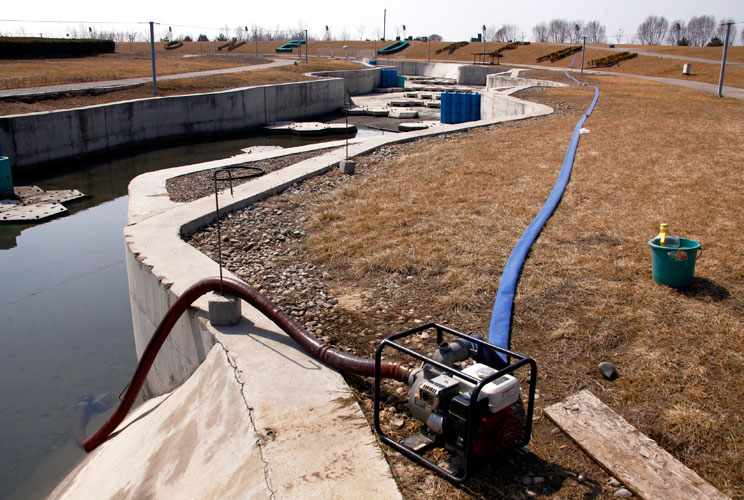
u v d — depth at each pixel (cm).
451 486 338
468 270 660
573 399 411
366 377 468
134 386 597
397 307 593
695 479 330
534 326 523
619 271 623
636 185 956
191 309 587
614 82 3416
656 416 392
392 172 1205
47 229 1345
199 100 2731
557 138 1462
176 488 397
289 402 418
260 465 358
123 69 3922
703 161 1101
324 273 695
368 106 3969
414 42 9169
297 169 1232
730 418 384
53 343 830
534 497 327
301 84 3444
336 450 365
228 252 784
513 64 6488
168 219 871
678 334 490
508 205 893
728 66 4300
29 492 562
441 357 397
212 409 452
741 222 751
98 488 478
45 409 689
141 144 2494
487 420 330
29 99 2291
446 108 3000
